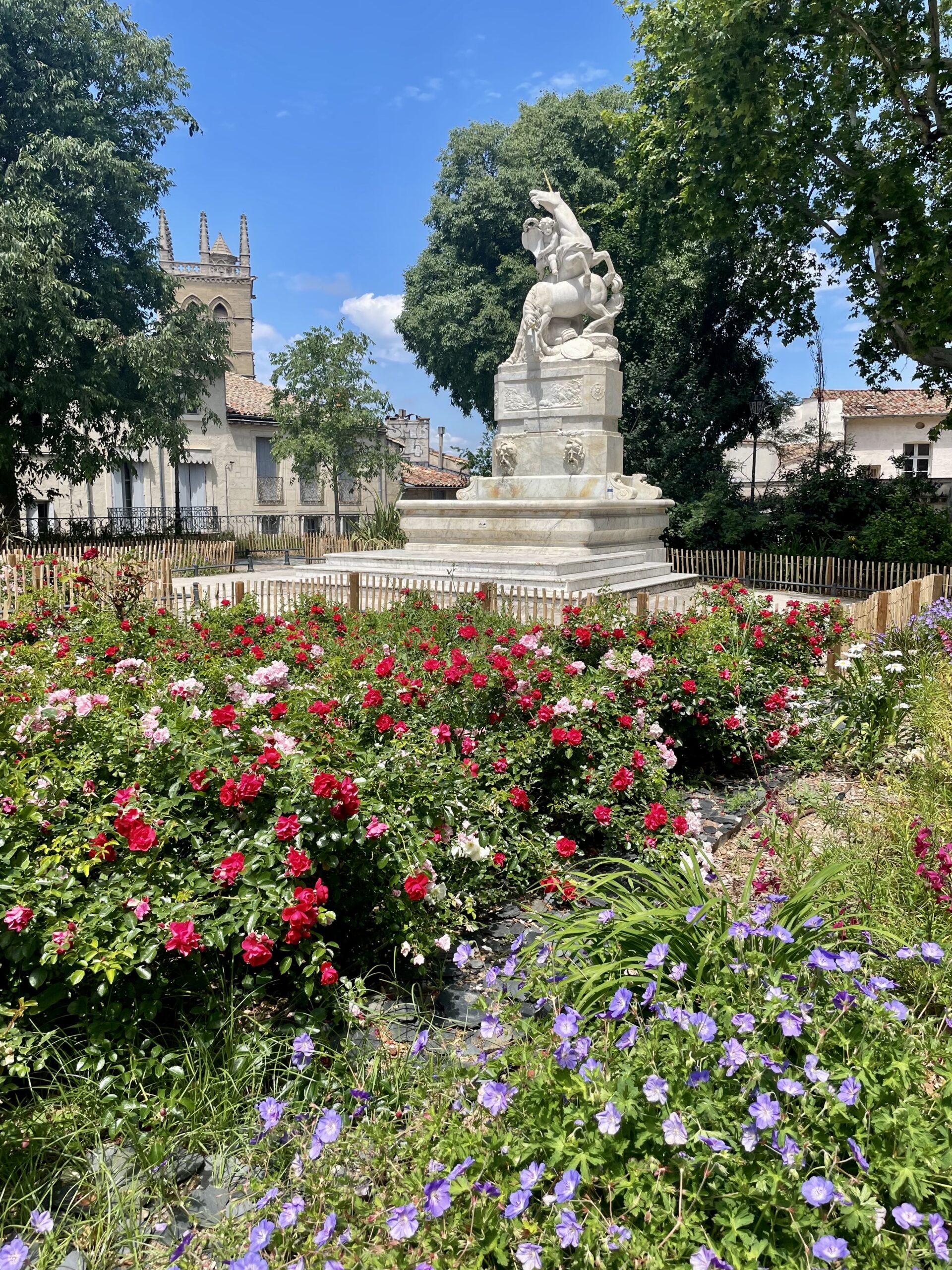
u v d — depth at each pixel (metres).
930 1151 2.17
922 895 3.90
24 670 5.58
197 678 5.88
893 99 19.28
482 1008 2.93
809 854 4.68
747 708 6.70
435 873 3.92
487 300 30.92
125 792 3.43
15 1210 2.45
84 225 24.88
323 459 38.69
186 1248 2.37
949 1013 2.86
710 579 22.03
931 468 40.38
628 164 23.73
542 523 15.46
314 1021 3.21
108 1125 2.71
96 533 32.78
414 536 17.16
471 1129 2.50
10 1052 2.71
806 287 24.64
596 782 4.93
